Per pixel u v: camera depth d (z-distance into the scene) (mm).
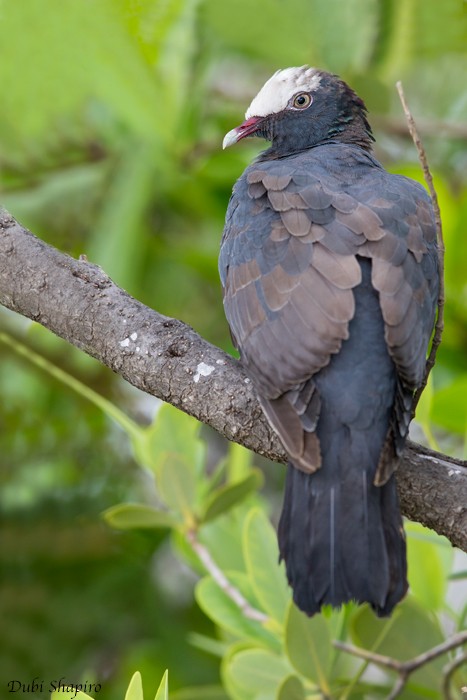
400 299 8172
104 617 13281
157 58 11281
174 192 13844
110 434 13773
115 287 8719
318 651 9250
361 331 8164
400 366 8000
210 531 10703
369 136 11641
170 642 13102
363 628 9570
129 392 13992
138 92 11383
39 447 13633
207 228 14406
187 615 13523
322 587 7469
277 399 7996
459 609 12172
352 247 8430
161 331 8508
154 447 10367
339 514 7613
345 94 11492
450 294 12711
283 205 8945
